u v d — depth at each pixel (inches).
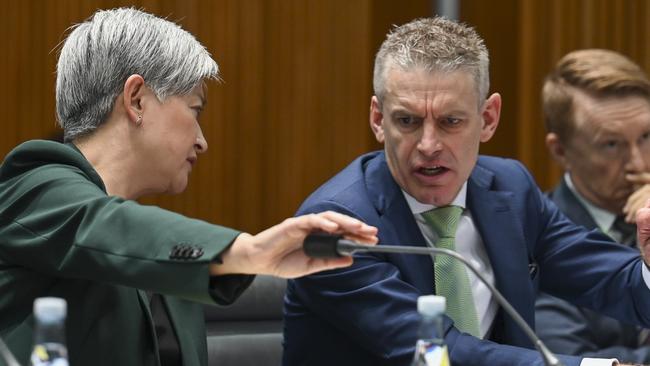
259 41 453.7
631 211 364.2
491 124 274.5
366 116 466.6
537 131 490.0
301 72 458.9
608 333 365.1
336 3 462.9
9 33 427.5
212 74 247.1
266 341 308.5
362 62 464.8
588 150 382.0
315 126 460.8
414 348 242.4
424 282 259.8
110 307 233.5
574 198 386.6
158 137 239.8
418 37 255.4
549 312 366.3
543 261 292.8
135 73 238.5
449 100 251.9
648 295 275.0
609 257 285.4
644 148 380.5
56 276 224.2
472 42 257.0
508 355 235.5
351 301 250.5
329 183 271.7
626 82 378.9
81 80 240.4
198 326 267.4
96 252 203.3
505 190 285.4
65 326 225.1
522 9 491.5
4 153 427.5
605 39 489.1
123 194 239.6
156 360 240.8
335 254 186.1
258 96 454.0
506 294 269.7
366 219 259.3
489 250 271.9
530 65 490.0
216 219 450.0
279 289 319.3
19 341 222.2
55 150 228.5
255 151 454.6
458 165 257.1
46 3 430.0
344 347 261.6
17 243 216.8
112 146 239.0
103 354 230.5
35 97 429.7
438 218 265.9
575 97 384.5
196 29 445.7
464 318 260.7
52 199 217.0
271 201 456.4
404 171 259.3
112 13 243.4
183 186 247.4
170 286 195.8
